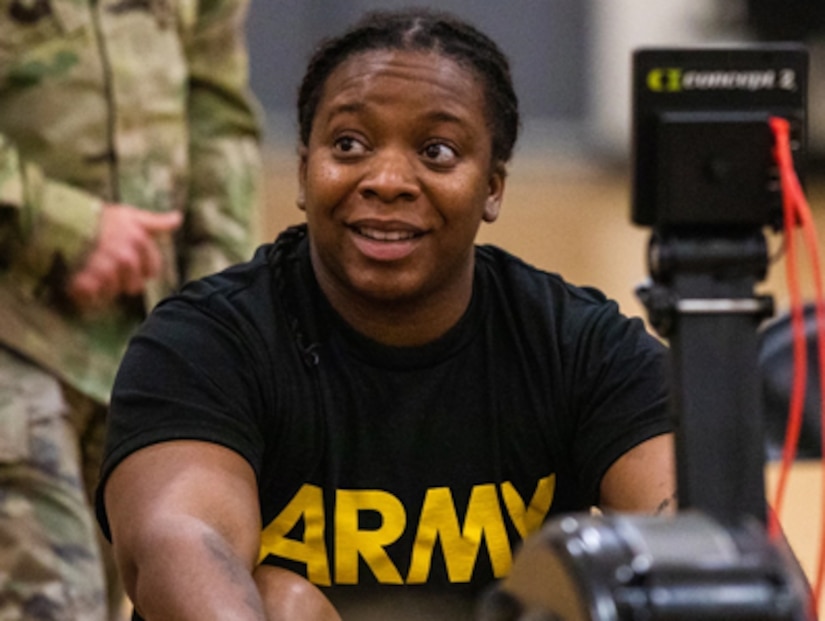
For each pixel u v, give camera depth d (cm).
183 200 676
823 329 370
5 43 627
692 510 341
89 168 640
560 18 2064
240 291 489
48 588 594
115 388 476
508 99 479
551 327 494
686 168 355
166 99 662
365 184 455
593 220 1847
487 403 488
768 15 1744
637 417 485
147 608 424
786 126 355
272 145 2012
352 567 483
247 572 423
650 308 364
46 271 620
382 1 2014
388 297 466
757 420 359
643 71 358
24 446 601
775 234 414
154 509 439
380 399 481
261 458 473
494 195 489
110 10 647
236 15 711
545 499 498
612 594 293
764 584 299
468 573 488
